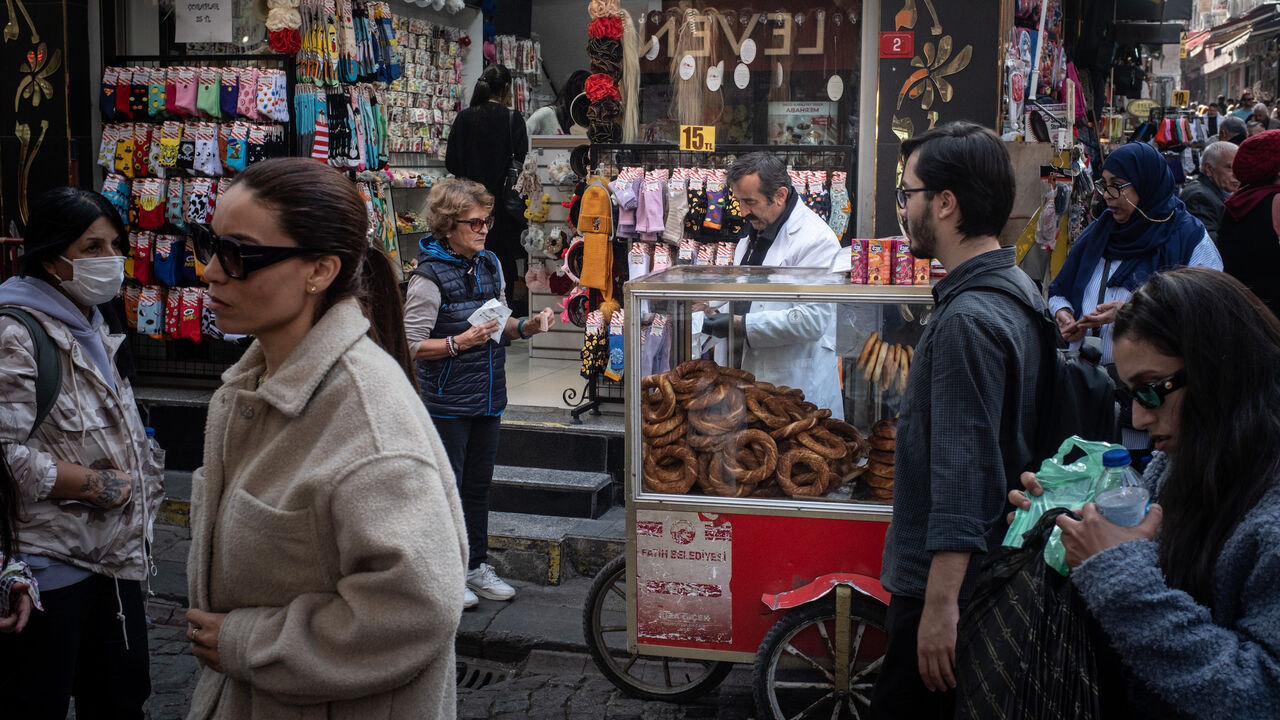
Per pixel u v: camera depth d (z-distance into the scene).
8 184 6.23
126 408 2.75
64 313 2.62
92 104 6.24
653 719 3.79
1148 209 4.01
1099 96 9.48
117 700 2.75
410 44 7.78
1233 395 1.54
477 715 3.84
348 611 1.49
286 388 1.56
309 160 1.64
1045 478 1.96
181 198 6.00
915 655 2.54
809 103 6.10
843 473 3.39
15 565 2.38
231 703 1.60
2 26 6.14
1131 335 1.64
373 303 1.80
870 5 5.68
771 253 4.45
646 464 3.53
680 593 3.55
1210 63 36.03
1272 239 5.00
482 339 4.30
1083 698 1.69
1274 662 1.40
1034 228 4.98
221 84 5.93
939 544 2.33
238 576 1.56
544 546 4.96
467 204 4.29
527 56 9.64
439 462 1.60
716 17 6.12
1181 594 1.50
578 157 6.08
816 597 3.31
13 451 2.43
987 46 5.44
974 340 2.37
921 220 2.53
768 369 3.41
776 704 3.43
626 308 3.44
